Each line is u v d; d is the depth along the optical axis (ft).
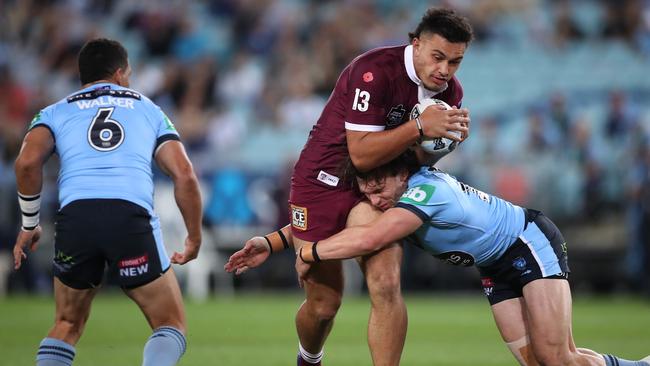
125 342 110.73
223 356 98.17
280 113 221.25
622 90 224.74
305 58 230.89
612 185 191.83
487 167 191.42
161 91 222.69
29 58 243.60
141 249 63.57
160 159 66.33
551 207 190.08
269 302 172.76
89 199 63.21
